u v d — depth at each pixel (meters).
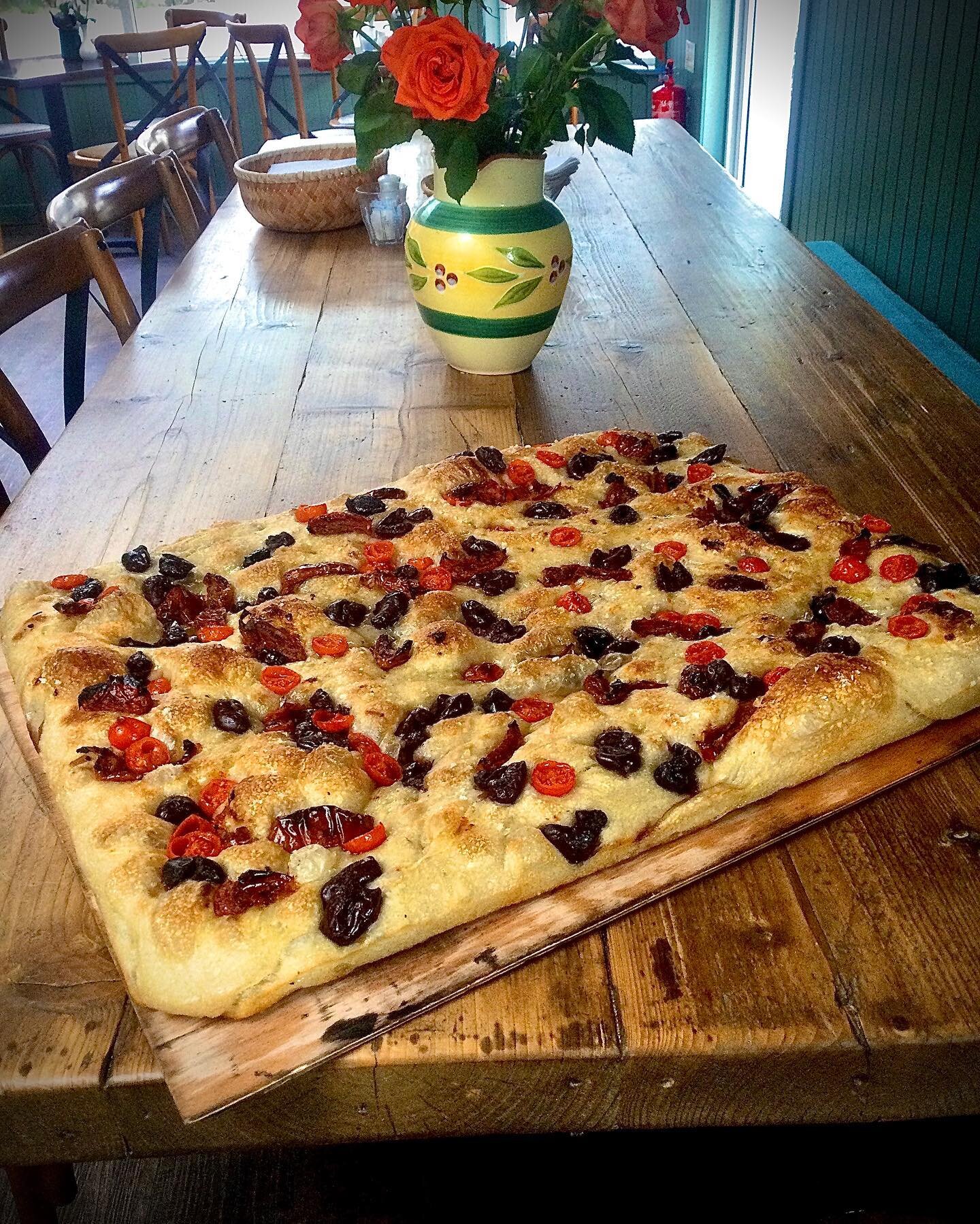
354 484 1.10
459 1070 0.56
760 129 3.46
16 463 2.39
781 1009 0.57
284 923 0.59
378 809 0.67
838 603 0.82
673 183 2.04
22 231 4.20
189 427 1.22
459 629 0.80
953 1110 0.59
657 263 1.67
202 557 0.90
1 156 3.64
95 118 4.17
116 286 1.49
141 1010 0.58
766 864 0.66
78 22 3.97
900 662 0.75
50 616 0.83
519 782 0.67
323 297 1.59
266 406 1.27
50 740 0.73
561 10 1.12
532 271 1.23
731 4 3.32
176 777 0.69
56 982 0.60
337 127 2.90
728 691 0.73
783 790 0.71
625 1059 0.56
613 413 1.23
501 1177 0.88
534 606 0.84
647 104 4.05
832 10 2.76
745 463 1.12
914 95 2.30
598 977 0.59
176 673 0.77
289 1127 0.58
